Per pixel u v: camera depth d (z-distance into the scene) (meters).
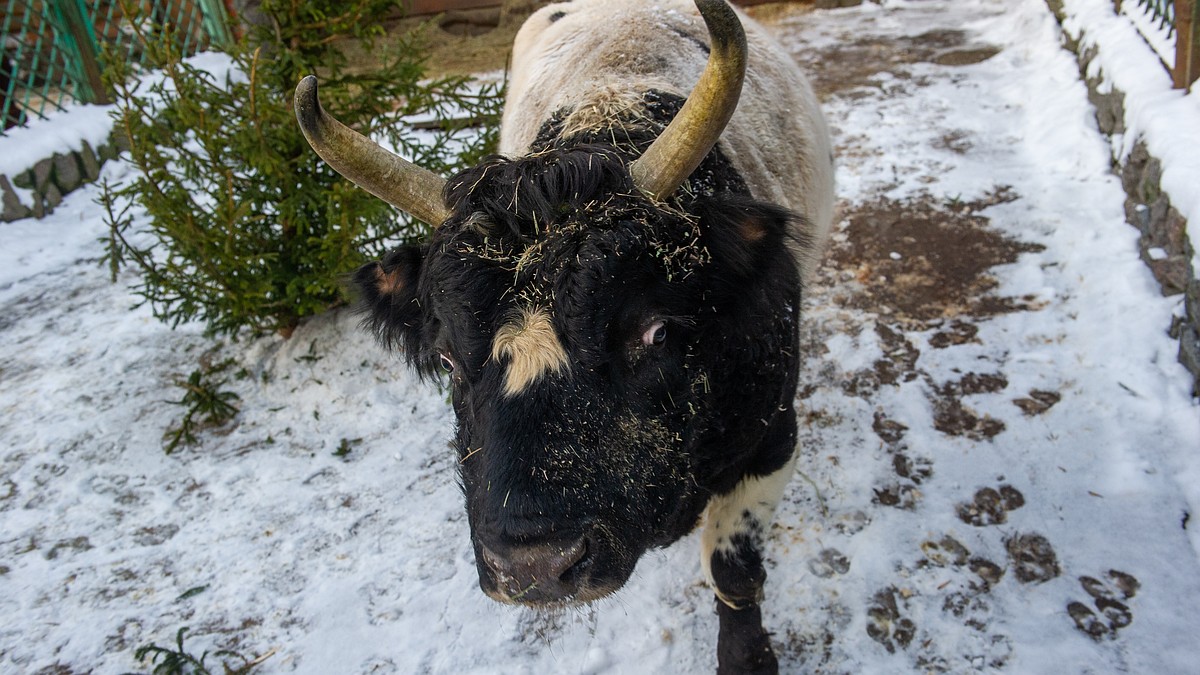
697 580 2.95
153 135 3.85
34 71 6.64
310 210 4.12
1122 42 5.20
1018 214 4.76
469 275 1.70
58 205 6.41
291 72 4.00
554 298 1.66
